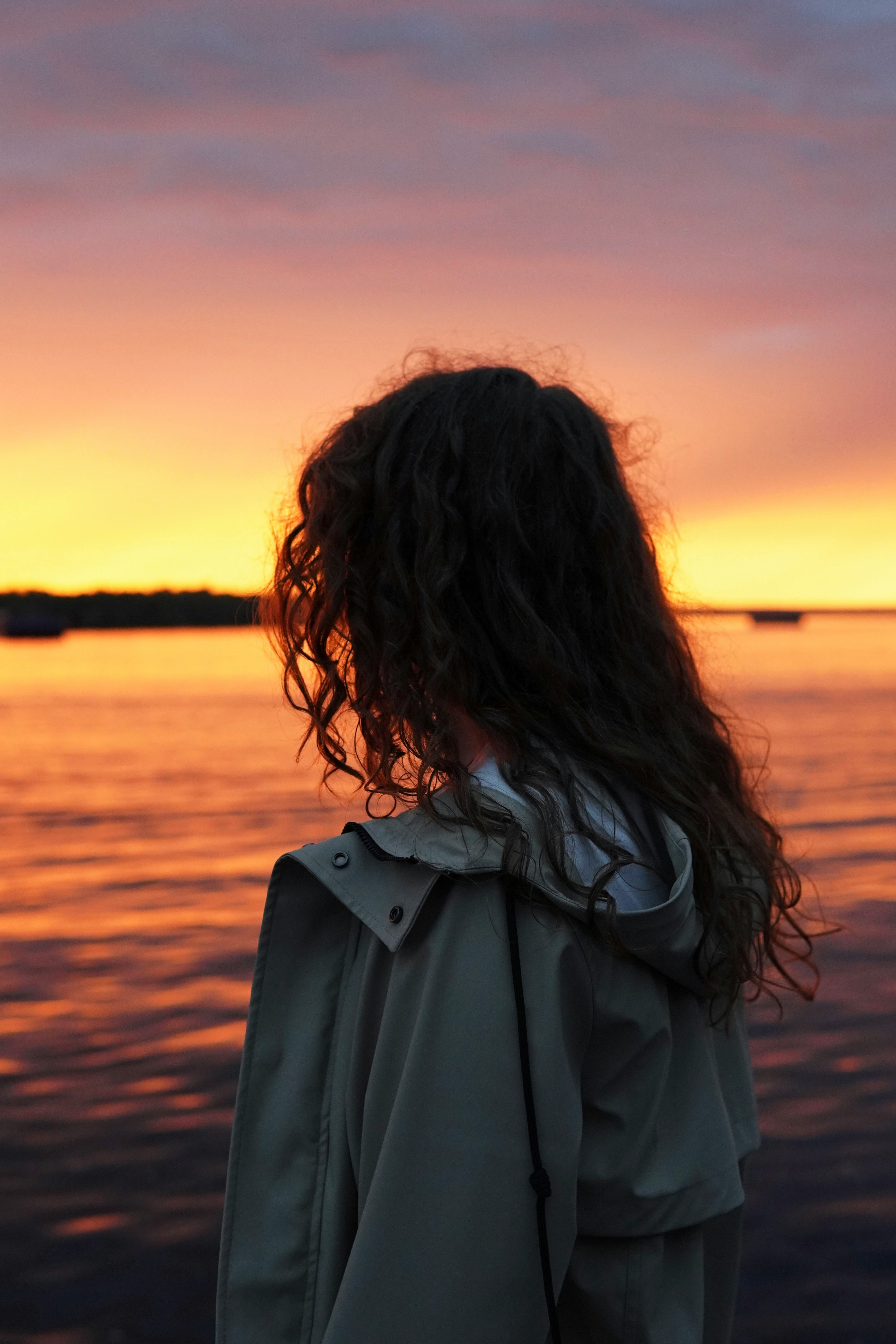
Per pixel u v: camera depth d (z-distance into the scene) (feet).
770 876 2.95
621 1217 2.29
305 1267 2.43
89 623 547.49
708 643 3.36
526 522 2.65
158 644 539.70
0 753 130.41
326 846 2.58
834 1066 25.81
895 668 319.88
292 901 2.61
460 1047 2.21
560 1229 2.13
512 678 2.61
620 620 2.75
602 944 2.30
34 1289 16.12
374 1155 2.29
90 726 165.58
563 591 2.67
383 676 2.66
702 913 2.58
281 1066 2.56
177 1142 21.86
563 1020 2.23
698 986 2.56
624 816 2.55
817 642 593.83
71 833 74.64
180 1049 28.30
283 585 2.94
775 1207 18.75
